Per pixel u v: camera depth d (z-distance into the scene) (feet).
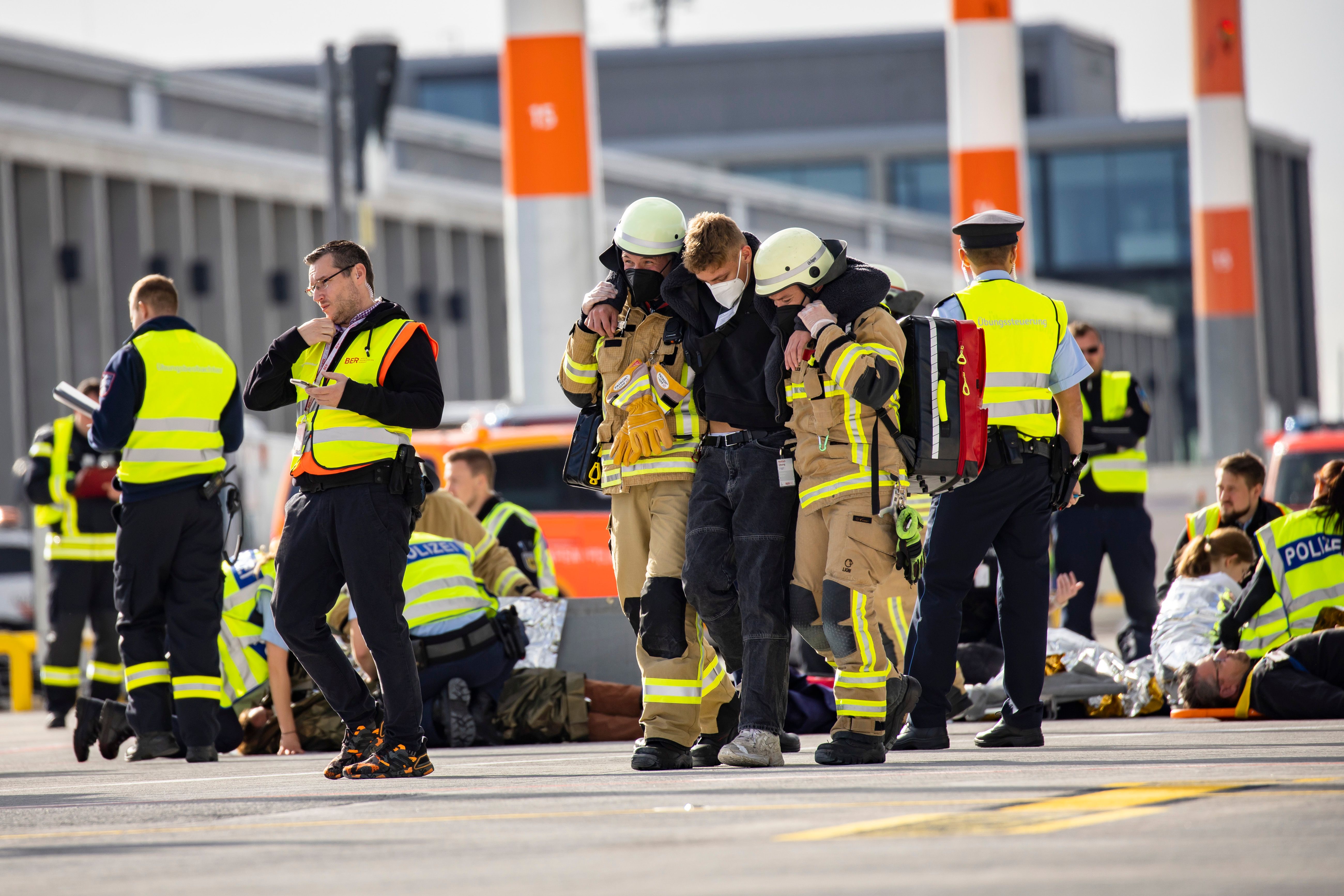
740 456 76.07
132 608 100.89
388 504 77.25
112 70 337.72
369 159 225.97
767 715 76.48
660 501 78.02
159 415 98.68
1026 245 267.80
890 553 75.92
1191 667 107.65
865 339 74.64
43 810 68.95
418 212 399.44
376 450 77.46
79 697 115.24
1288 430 251.19
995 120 265.34
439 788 71.05
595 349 78.23
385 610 77.25
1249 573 117.29
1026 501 84.64
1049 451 84.89
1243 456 124.88
